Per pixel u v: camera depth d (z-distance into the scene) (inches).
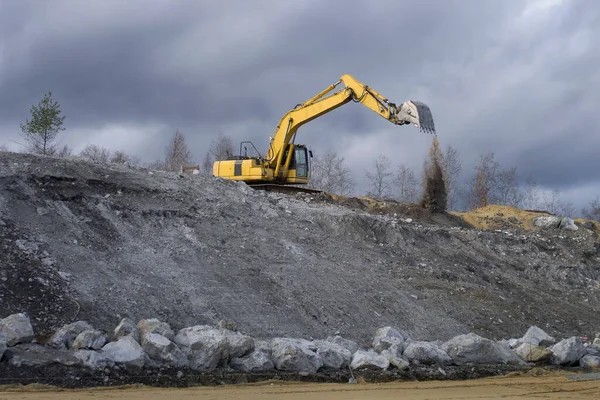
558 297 867.4
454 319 683.4
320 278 670.5
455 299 727.1
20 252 530.3
